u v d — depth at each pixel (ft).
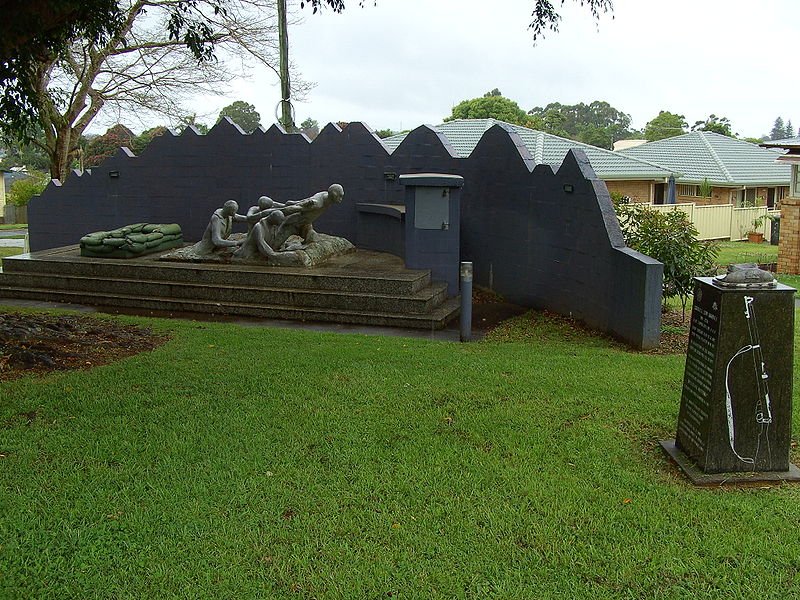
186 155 50.06
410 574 12.10
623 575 12.07
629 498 14.71
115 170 51.88
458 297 38.40
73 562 12.38
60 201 53.78
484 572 12.17
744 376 15.06
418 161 44.39
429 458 16.56
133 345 27.58
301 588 11.75
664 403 20.30
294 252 39.17
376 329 33.01
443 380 22.54
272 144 48.11
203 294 37.50
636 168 81.41
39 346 25.63
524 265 38.06
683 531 13.42
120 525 13.55
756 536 13.20
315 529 13.48
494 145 39.75
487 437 17.88
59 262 41.32
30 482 15.33
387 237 43.86
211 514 13.99
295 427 18.47
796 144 51.70
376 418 19.15
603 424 18.75
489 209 40.81
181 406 19.99
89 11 26.91
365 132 45.80
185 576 12.03
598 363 24.86
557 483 15.34
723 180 92.22
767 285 14.82
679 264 31.42
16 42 25.35
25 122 30.17
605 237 30.58
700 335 15.75
